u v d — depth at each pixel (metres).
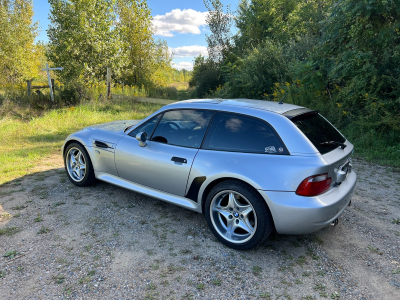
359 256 2.99
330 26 8.55
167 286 2.51
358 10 7.21
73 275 2.61
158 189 3.64
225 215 3.11
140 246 3.08
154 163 3.53
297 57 13.05
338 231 3.46
